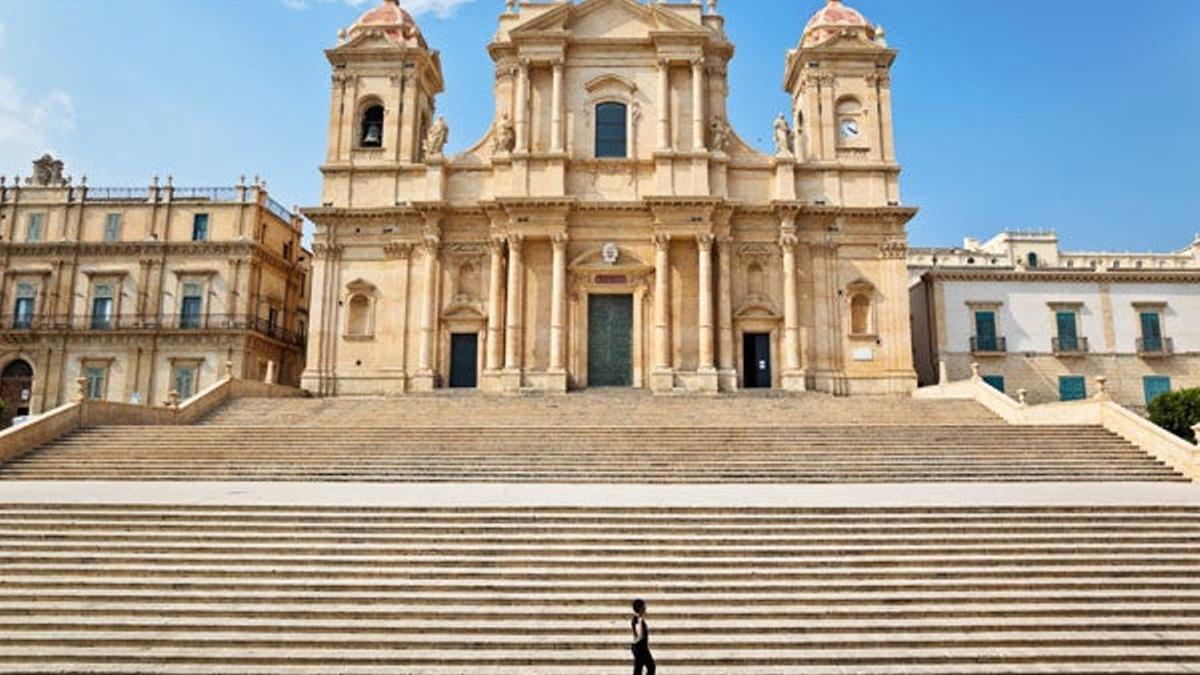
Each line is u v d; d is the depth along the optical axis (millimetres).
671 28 37938
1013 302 39156
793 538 13945
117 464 21547
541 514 14844
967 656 10727
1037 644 11117
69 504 15266
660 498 16656
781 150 37719
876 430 24312
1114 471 20953
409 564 13094
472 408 29812
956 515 14898
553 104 37719
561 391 35156
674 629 11352
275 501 15961
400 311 37156
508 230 36469
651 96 38281
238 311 42969
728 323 36094
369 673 10352
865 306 37375
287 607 11852
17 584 12547
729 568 13016
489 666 10578
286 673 10320
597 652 10914
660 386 35156
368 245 37906
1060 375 38469
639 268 36656
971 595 12258
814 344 36781
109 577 12867
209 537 13984
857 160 38469
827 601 12109
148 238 43844
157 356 42625
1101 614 11812
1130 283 39250
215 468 21203
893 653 10781
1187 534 14320
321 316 37250
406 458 22188
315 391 36562
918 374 41000
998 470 21078
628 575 12773
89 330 42438
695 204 36000
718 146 37812
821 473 20906
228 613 11742
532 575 12773
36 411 41969
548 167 37000
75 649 10953
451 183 38094
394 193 38062
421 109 40375
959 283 39406
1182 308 39031
